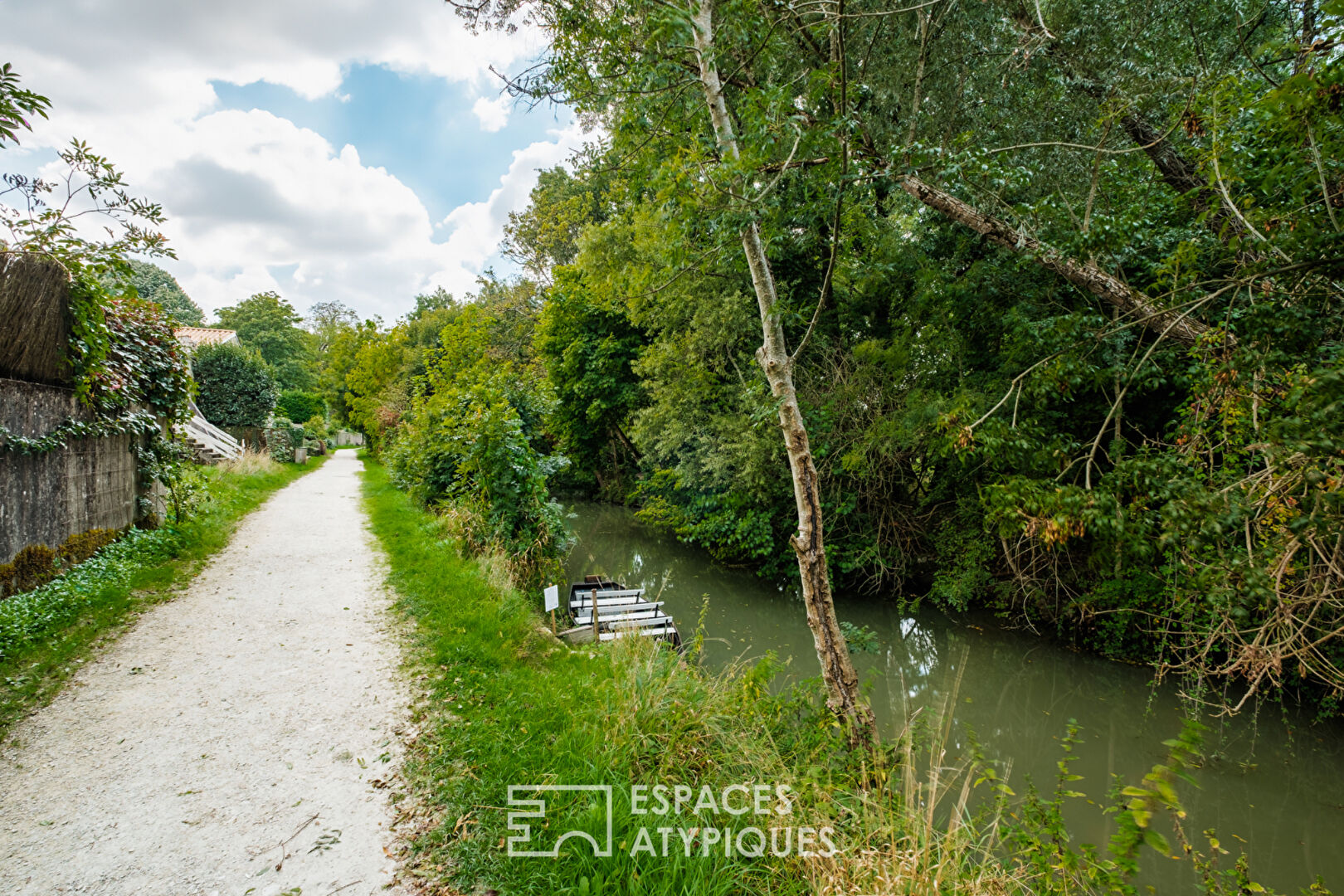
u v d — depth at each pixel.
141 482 7.50
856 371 10.06
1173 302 4.34
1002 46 8.07
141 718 3.74
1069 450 4.15
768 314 4.92
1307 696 6.42
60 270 5.68
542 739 3.66
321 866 2.62
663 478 14.05
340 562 7.71
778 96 4.77
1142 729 6.37
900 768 4.25
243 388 20.44
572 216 25.88
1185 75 7.09
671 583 11.76
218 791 3.09
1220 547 3.10
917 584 11.02
